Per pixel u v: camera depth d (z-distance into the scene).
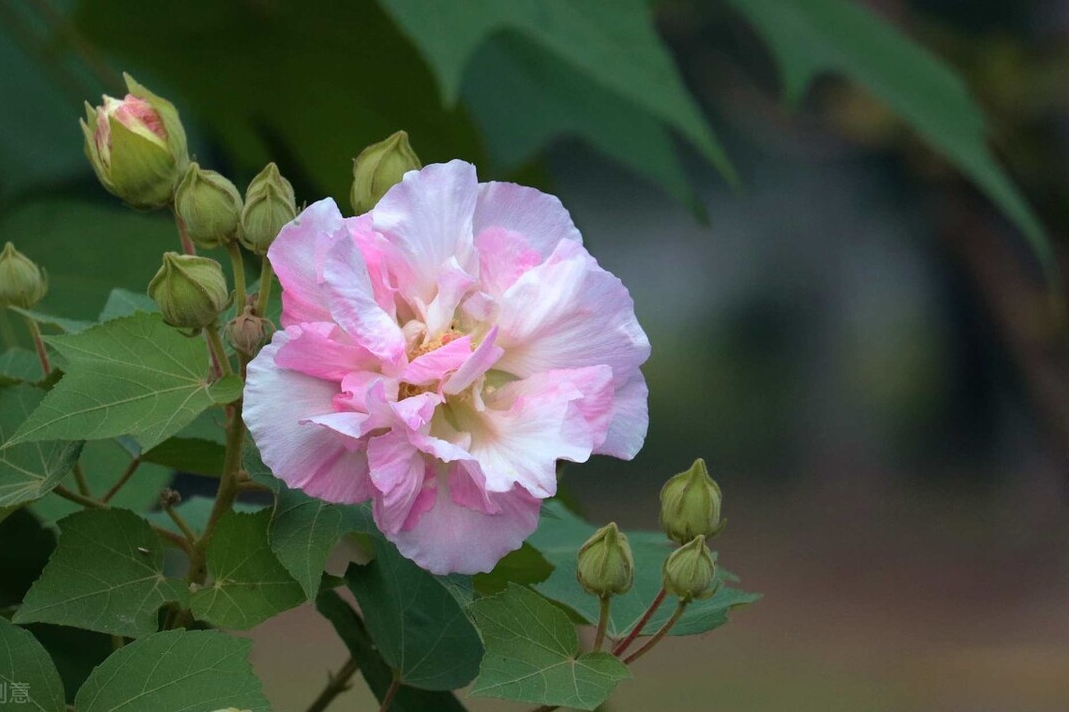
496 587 1.33
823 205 6.88
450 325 1.27
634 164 1.93
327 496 1.24
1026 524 6.42
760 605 5.49
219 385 1.26
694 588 1.26
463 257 1.27
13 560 1.40
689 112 1.58
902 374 7.27
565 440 1.24
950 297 6.98
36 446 1.30
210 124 1.93
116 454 1.46
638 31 1.58
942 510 6.73
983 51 3.06
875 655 4.87
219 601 1.26
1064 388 2.89
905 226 6.69
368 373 1.24
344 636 1.35
